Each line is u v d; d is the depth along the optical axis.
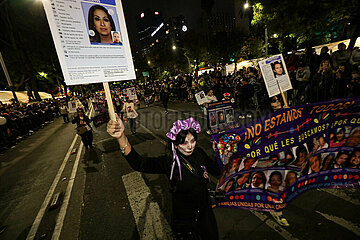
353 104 2.21
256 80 8.54
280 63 3.00
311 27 4.89
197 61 29.94
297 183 2.20
